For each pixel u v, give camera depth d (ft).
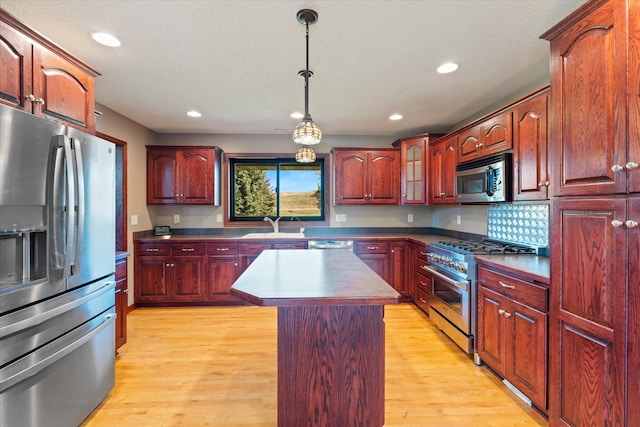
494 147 8.35
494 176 8.12
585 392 4.57
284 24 5.69
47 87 5.20
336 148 13.70
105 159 6.19
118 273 8.45
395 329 9.95
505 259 7.20
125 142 11.44
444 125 12.83
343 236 13.20
